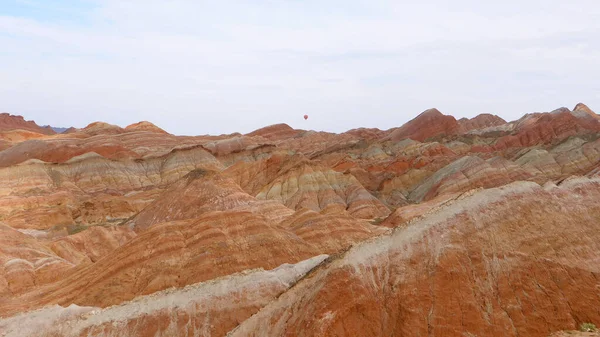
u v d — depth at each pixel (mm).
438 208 44125
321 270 41062
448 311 37219
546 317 37531
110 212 124938
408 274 39406
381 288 39156
